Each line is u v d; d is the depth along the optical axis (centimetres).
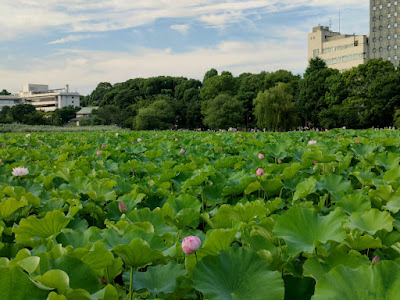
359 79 4775
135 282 185
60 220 254
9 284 129
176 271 189
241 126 6369
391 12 8056
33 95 14688
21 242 254
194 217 286
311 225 209
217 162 543
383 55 8238
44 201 373
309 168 484
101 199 355
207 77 8200
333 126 4869
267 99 4906
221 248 191
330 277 142
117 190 394
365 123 4644
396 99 4419
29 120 7506
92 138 1279
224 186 411
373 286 137
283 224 207
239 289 159
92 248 180
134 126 6669
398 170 384
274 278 159
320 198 361
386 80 4472
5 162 671
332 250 195
